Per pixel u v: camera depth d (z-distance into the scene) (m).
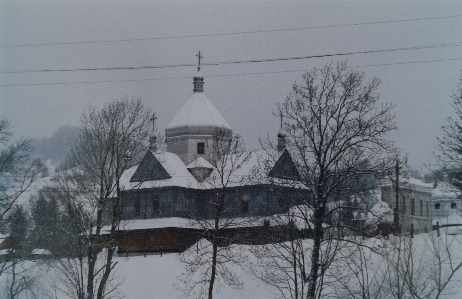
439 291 30.53
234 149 63.75
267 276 49.62
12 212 67.44
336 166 41.66
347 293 39.47
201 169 85.56
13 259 58.94
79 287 46.94
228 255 55.19
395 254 38.09
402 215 40.41
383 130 41.84
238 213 66.12
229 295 54.47
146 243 82.12
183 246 80.88
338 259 43.66
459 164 48.88
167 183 82.62
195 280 59.69
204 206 84.12
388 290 33.25
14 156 63.31
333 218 45.94
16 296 55.88
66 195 72.12
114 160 58.41
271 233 56.19
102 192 50.78
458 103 49.34
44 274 58.25
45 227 69.00
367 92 42.34
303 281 40.22
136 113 60.09
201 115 90.44
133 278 62.50
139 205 84.88
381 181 50.38
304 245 54.41
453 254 41.00
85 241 52.84
